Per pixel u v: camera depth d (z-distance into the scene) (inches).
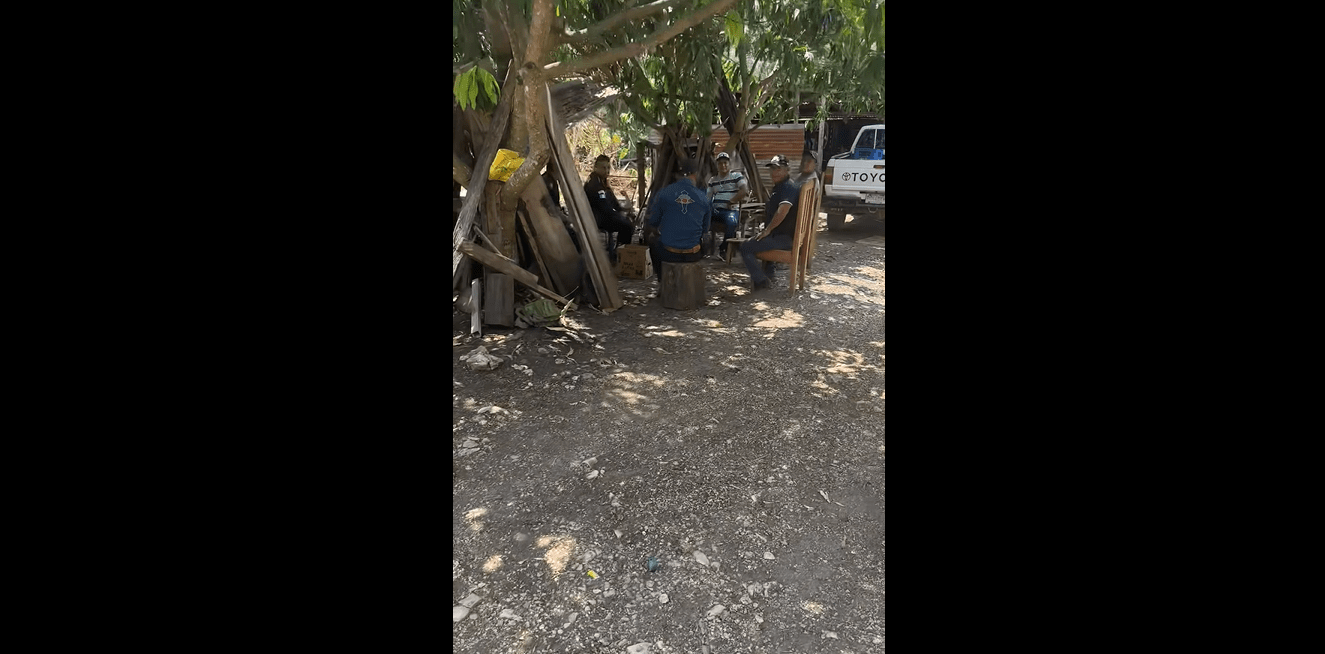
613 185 584.4
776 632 85.7
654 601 90.6
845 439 136.6
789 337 204.4
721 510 110.5
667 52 224.4
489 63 193.0
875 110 382.0
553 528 105.6
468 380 164.7
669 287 234.4
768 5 210.5
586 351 188.1
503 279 201.3
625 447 131.9
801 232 253.0
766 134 547.8
